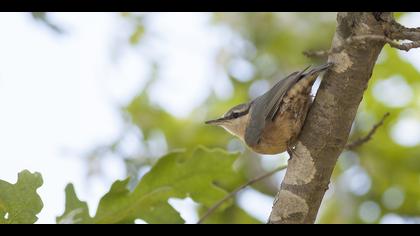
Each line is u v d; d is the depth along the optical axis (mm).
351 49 6473
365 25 6434
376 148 13828
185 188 8633
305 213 6895
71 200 8078
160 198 8539
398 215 13430
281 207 6941
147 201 8461
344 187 13391
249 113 9406
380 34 6430
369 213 13430
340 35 6598
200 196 8680
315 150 6797
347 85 6582
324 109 6730
